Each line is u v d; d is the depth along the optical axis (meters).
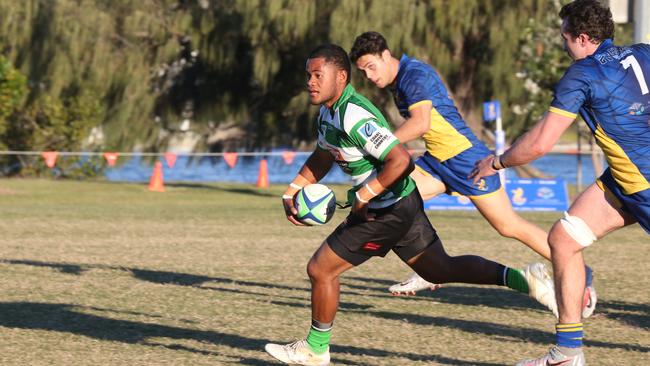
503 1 90.38
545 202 66.31
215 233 47.66
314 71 17.95
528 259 38.06
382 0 86.81
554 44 85.75
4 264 35.00
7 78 87.62
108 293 28.73
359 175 18.75
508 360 20.36
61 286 29.94
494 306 27.12
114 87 99.50
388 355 20.73
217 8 97.06
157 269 34.28
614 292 29.73
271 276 32.84
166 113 105.12
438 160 25.66
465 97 96.38
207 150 107.69
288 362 18.94
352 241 18.66
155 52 99.81
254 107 105.94
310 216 18.84
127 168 147.62
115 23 98.25
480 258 21.55
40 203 69.12
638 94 17.47
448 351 21.17
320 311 18.77
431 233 20.61
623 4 40.72
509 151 17.83
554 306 21.62
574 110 17.44
